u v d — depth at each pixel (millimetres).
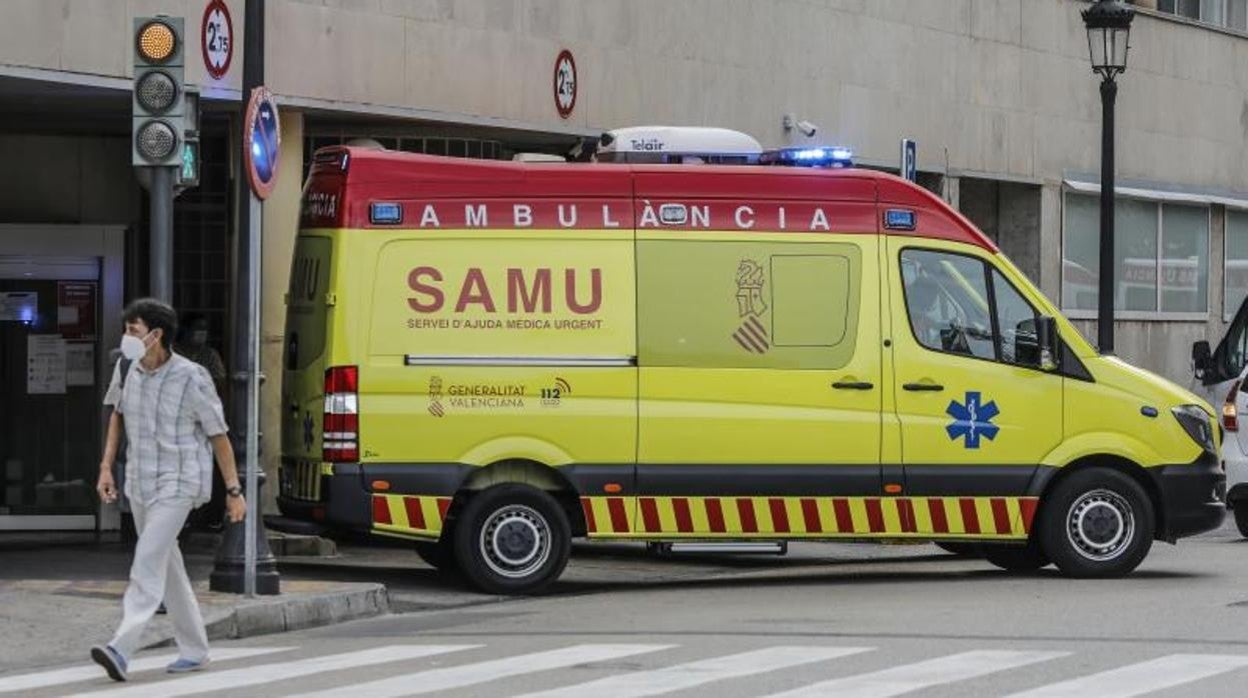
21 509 24109
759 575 21172
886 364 19141
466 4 24312
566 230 18625
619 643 15000
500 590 18562
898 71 31734
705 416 18734
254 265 16953
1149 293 38844
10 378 24094
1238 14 41562
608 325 18625
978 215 35906
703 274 18828
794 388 18922
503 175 18609
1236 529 28594
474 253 18453
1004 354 19547
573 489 18609
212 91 21781
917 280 19344
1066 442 19625
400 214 18344
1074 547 19812
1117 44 34438
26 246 23938
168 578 13734
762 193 19062
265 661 14336
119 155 24906
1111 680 12938
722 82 28172
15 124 24078
